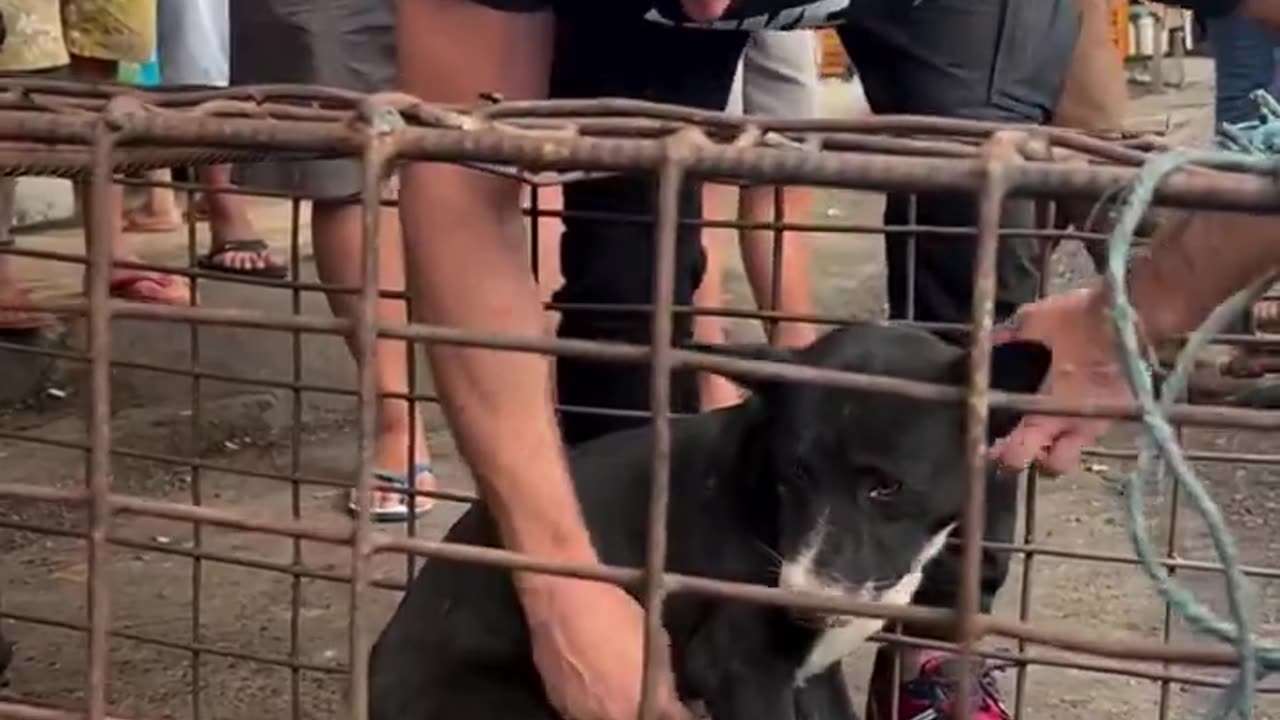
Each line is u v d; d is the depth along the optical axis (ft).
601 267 6.70
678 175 3.01
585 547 4.06
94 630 3.36
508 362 4.06
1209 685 5.02
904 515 5.31
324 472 9.94
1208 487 9.00
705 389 8.01
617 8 5.96
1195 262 4.16
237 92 4.19
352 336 3.21
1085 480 9.21
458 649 5.39
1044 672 7.14
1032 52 6.98
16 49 10.96
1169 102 27.96
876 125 3.98
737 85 10.23
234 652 5.80
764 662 5.47
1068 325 4.49
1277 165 2.80
